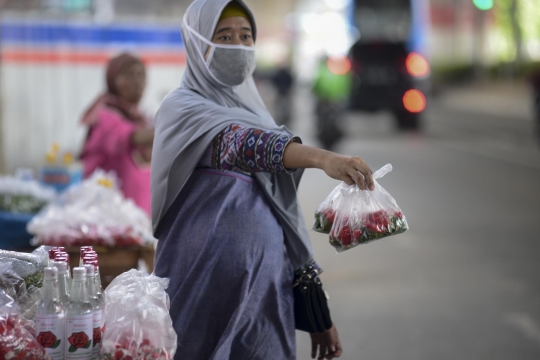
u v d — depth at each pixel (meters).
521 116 38.34
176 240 4.25
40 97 13.87
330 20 61.19
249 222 4.21
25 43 13.77
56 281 3.59
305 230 4.50
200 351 4.19
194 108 4.24
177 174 4.22
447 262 11.31
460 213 14.88
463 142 27.95
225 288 4.18
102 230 6.10
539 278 10.51
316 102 23.59
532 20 55.97
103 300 3.72
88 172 7.88
